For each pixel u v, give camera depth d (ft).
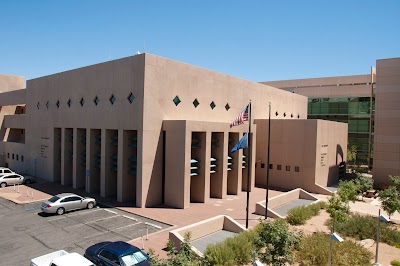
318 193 107.76
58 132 112.68
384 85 126.52
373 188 123.24
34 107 123.03
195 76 93.76
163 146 86.02
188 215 75.56
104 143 90.74
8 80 161.99
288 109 147.54
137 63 81.25
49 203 72.84
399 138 123.24
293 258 48.03
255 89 121.08
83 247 55.21
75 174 101.14
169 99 86.28
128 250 43.65
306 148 110.63
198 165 89.15
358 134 185.88
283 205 87.92
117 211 77.71
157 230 64.49
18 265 48.21
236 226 61.36
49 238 59.21
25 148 129.29
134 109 82.02
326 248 51.13
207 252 47.62
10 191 97.50
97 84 93.04
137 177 81.82
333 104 195.31
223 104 104.27
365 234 63.98
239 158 101.40
